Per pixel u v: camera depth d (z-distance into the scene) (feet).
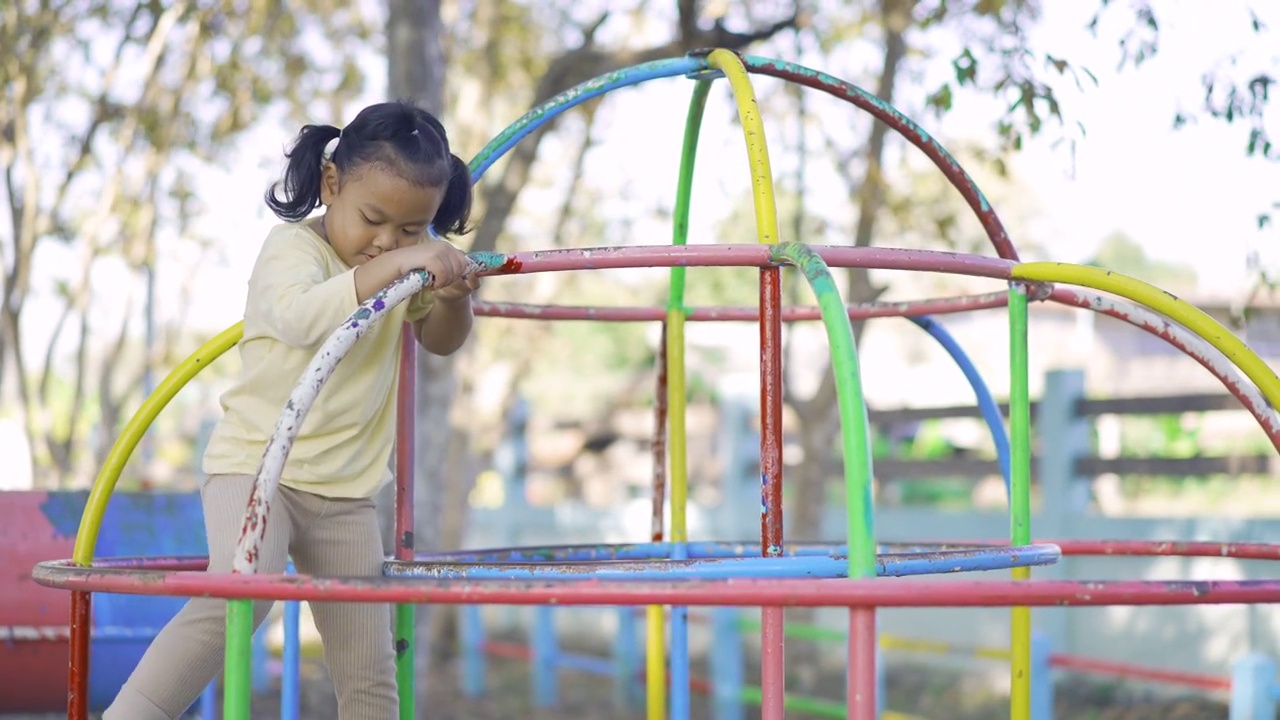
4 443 22.62
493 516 31.42
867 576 4.22
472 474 25.34
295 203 6.12
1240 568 17.81
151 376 27.86
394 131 5.76
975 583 3.97
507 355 29.09
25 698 9.95
